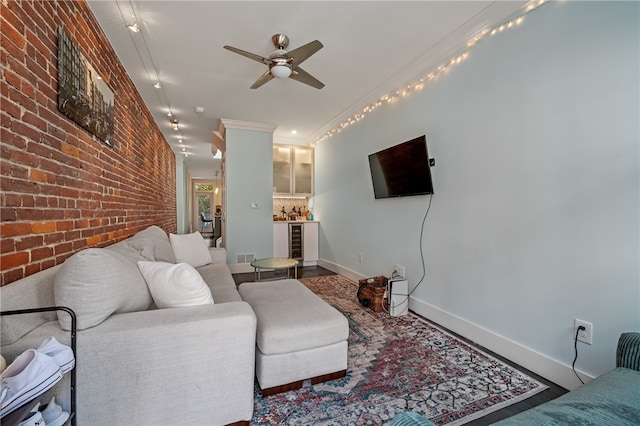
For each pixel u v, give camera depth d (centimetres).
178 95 331
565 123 161
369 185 361
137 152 305
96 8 187
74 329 98
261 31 216
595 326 148
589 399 86
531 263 179
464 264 226
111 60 227
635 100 134
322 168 503
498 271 199
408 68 271
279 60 214
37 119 126
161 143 473
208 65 264
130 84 283
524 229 183
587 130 151
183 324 114
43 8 132
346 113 393
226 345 121
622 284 139
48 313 111
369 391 155
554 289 167
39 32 128
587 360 151
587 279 152
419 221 275
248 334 125
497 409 143
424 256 269
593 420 75
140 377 108
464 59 225
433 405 145
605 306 145
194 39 224
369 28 214
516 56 187
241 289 221
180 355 114
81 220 167
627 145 136
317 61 262
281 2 186
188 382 116
